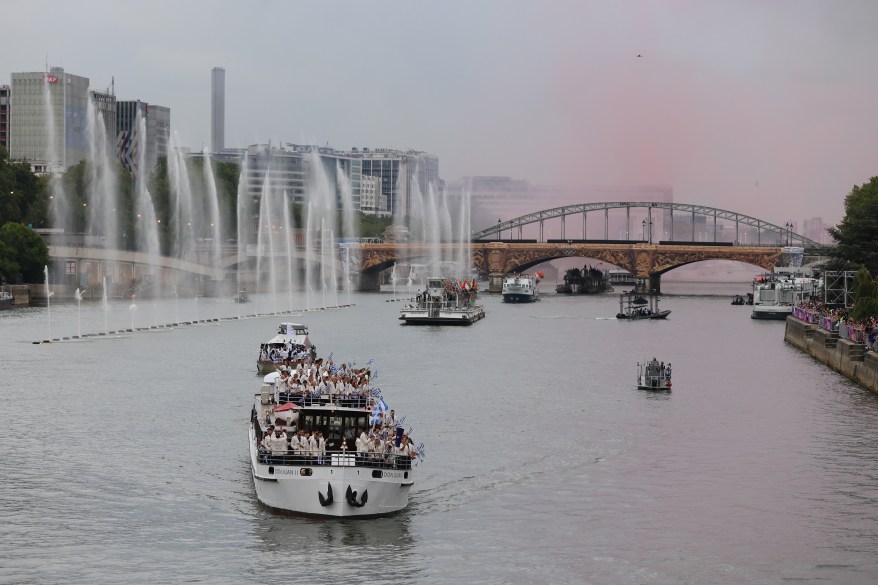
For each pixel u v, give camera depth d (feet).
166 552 271.08
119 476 332.80
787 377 567.59
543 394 499.51
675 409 460.14
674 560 271.69
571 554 274.57
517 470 348.79
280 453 294.66
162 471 338.95
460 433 403.54
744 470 351.87
